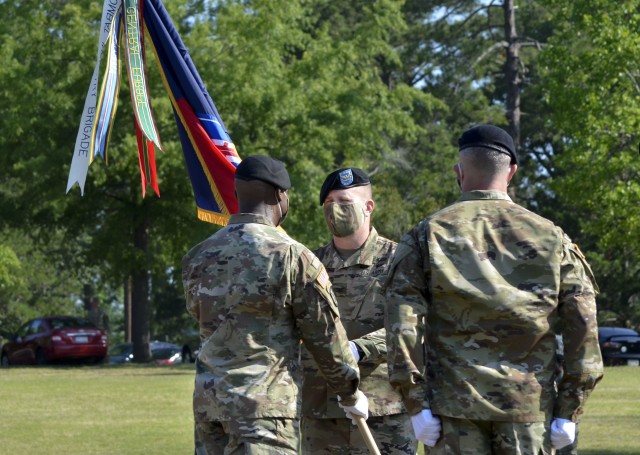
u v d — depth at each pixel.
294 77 34.12
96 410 15.06
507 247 4.76
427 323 4.86
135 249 33.72
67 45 31.45
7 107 31.56
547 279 4.70
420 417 4.70
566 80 29.73
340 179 6.40
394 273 4.83
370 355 6.11
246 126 32.97
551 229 4.78
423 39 49.53
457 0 48.06
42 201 33.06
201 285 5.16
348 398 5.24
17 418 14.02
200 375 5.07
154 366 29.44
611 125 28.81
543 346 4.71
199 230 32.75
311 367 6.20
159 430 12.63
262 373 4.98
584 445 10.81
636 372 22.30
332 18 50.91
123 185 33.94
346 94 34.47
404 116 36.56
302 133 33.47
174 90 8.32
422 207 44.25
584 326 4.65
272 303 5.05
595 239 49.72
